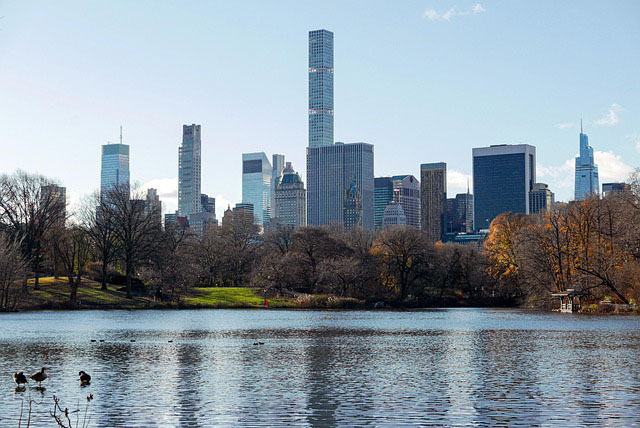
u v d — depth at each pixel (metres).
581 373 53.44
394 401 43.00
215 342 78.75
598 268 137.00
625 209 134.12
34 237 154.88
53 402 43.06
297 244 188.50
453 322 114.88
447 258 187.50
